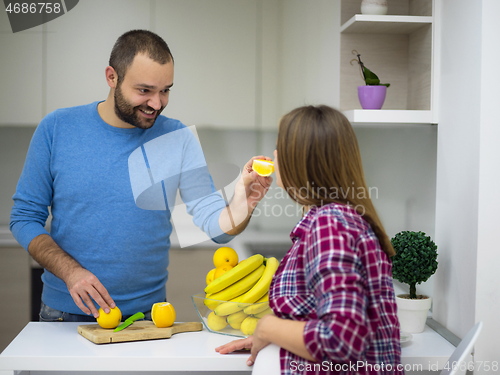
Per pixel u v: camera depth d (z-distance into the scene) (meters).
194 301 1.63
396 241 1.84
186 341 1.58
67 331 1.67
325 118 1.27
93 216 1.84
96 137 1.86
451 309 1.84
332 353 1.10
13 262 2.93
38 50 2.83
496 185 1.64
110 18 2.83
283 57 2.82
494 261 1.65
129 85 1.73
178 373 1.73
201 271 2.97
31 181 1.84
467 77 1.72
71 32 2.82
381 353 1.22
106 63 2.85
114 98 1.79
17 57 2.82
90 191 1.84
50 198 1.88
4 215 2.91
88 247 1.85
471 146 1.70
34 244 1.75
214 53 2.86
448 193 1.87
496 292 1.66
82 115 1.88
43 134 1.85
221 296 1.59
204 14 2.84
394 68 2.22
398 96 2.23
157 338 1.59
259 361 1.29
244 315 1.57
